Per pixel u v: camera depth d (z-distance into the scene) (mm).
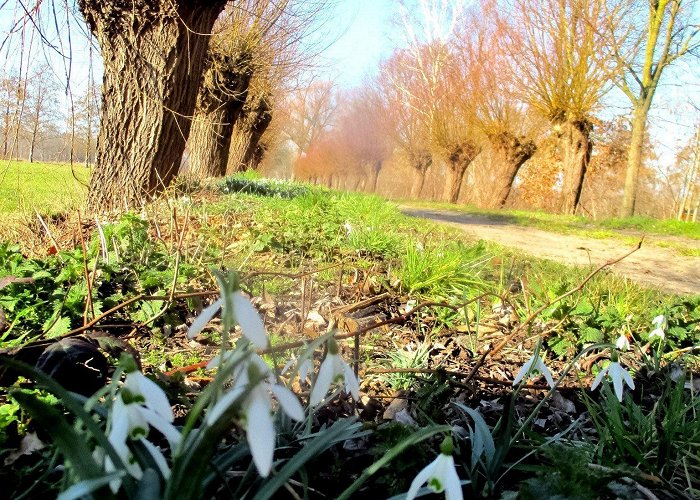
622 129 34031
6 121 5949
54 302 3256
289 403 942
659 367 3109
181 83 8750
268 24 18578
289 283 4629
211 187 10664
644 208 42062
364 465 1922
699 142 34219
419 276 4551
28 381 2273
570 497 1400
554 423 2430
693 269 9555
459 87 34531
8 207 7664
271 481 1215
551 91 27219
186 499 959
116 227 4633
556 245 11617
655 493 1896
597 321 3730
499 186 35031
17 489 1556
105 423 1498
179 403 2102
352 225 6941
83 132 7184
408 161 52000
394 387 2826
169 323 3416
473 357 3428
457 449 1881
